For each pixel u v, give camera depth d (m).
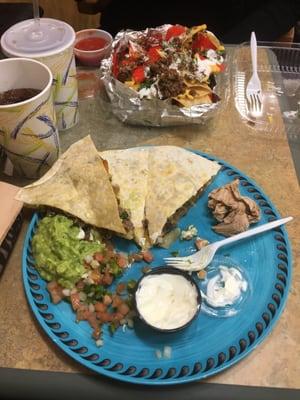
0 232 0.76
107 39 1.22
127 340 0.69
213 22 1.69
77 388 0.65
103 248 0.78
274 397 0.64
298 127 1.09
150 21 1.71
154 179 0.89
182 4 1.71
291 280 0.75
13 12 1.53
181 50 1.12
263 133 1.07
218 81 1.13
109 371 0.64
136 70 1.07
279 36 1.67
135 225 0.83
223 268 0.78
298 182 0.97
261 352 0.69
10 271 0.79
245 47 1.32
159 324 0.68
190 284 0.72
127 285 0.75
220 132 1.06
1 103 0.83
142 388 0.65
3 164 0.95
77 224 0.80
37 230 0.79
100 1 1.71
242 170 0.98
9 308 0.74
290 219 0.83
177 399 0.64
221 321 0.71
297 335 0.71
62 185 0.83
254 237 0.82
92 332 0.69
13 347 0.69
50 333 0.68
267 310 0.72
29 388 0.66
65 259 0.74
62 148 1.01
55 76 0.91
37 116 0.81
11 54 0.87
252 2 1.65
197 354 0.67
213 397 0.64
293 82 1.22
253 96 1.15
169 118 1.02
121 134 1.05
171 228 0.85
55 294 0.73
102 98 1.13
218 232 0.84
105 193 0.81
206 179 0.89
